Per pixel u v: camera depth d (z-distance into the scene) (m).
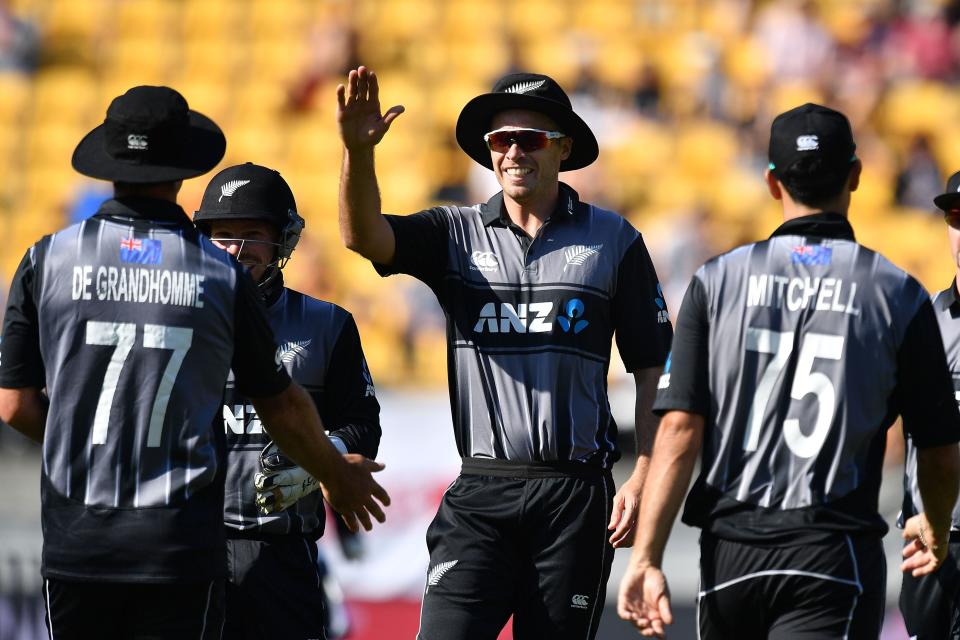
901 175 50.22
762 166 50.84
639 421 16.50
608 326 16.48
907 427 13.70
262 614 16.19
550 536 16.00
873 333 13.41
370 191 15.59
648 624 13.36
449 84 55.12
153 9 59.56
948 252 48.62
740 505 13.48
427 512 28.59
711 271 13.79
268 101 55.62
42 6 59.50
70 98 56.44
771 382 13.46
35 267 13.45
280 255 16.70
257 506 16.27
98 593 13.19
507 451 16.14
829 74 53.19
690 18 56.72
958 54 54.69
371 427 16.58
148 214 13.56
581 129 16.62
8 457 30.12
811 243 13.63
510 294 16.30
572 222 16.59
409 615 27.72
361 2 57.97
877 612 13.51
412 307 41.56
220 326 13.47
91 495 13.09
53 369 13.27
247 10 59.53
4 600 28.44
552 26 57.53
